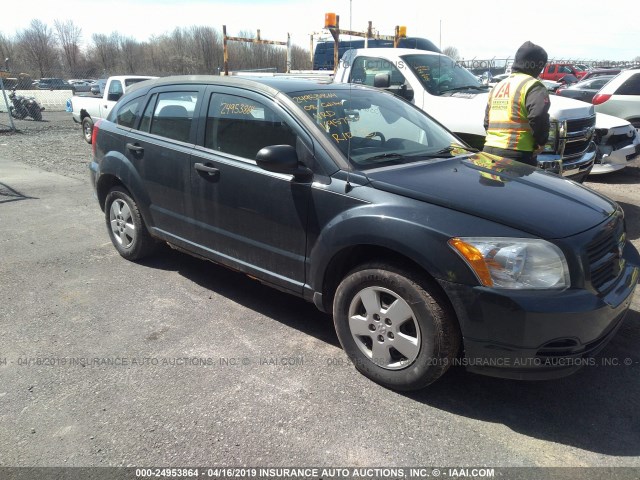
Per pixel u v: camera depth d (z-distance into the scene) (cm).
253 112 358
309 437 257
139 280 443
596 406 284
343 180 305
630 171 915
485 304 251
